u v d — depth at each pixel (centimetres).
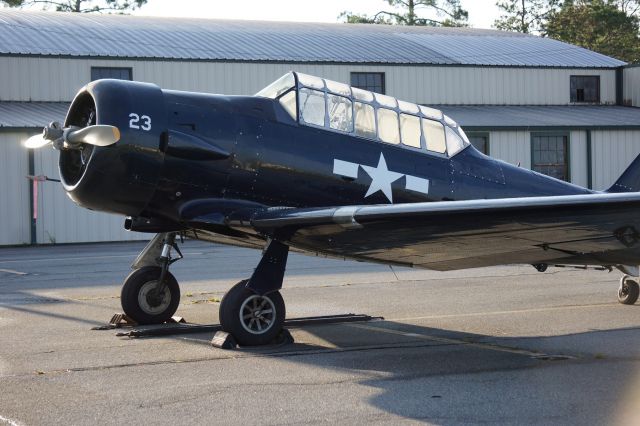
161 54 2792
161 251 921
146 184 794
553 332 862
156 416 538
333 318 926
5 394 595
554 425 518
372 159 888
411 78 3100
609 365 693
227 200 827
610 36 5975
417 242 754
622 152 2988
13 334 848
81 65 2694
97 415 541
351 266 1560
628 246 703
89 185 779
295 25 3728
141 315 898
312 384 624
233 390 605
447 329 883
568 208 623
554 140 2902
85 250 2114
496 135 2816
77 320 943
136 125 783
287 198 852
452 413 544
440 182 927
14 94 2636
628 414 541
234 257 1806
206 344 791
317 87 873
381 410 551
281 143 844
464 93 3186
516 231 686
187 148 798
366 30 3756
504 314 988
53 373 662
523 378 644
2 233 2327
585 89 3403
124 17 3469
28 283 1326
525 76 3284
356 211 714
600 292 1184
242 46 3033
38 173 2356
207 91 2798
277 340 793
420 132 928
